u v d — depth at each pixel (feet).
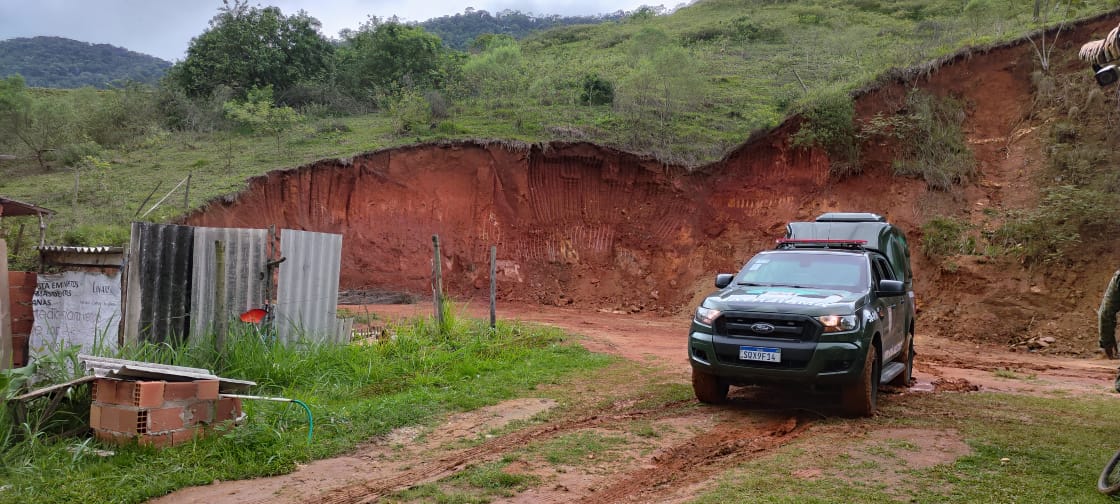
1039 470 18.94
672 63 98.84
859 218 38.37
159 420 19.86
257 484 18.11
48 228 61.16
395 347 36.52
